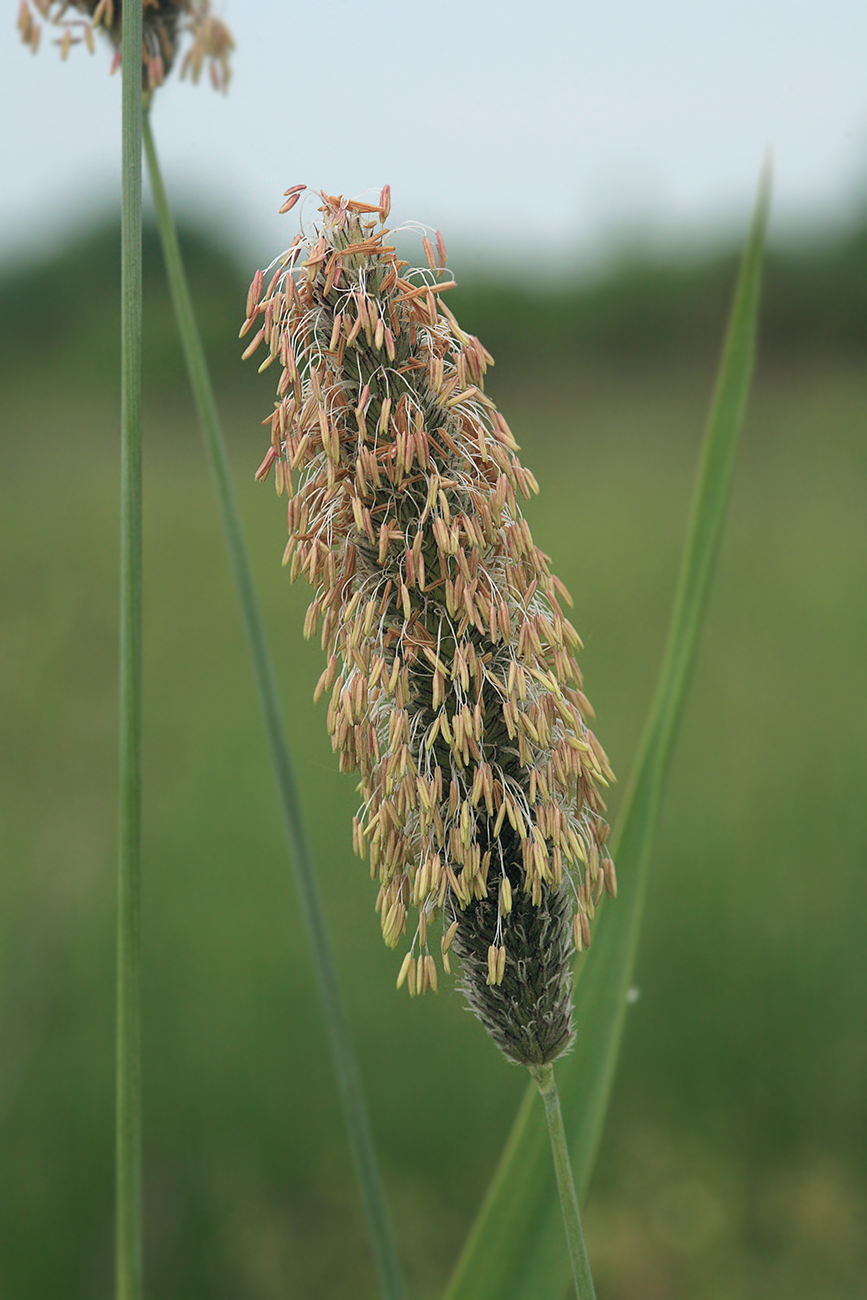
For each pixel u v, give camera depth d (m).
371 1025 0.39
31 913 0.45
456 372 0.16
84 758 0.68
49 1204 0.33
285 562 0.17
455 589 0.16
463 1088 0.37
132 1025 0.18
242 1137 0.36
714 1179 0.34
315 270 0.16
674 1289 0.32
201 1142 0.36
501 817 0.17
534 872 0.17
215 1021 0.39
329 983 0.21
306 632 0.17
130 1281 0.18
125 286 0.17
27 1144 0.34
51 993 0.40
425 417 0.17
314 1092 0.37
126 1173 0.18
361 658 0.16
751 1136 0.36
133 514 0.17
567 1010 0.17
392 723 0.16
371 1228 0.21
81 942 0.42
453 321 0.16
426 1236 0.34
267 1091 0.37
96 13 0.21
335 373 0.17
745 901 0.43
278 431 0.16
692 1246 0.33
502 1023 0.17
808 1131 0.36
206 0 0.22
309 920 0.21
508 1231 0.20
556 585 0.17
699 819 0.50
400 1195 0.35
